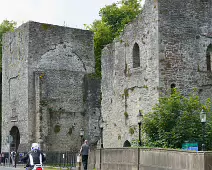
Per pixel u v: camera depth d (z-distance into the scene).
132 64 33.88
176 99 27.86
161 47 30.95
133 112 33.44
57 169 35.22
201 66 31.88
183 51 31.45
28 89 46.72
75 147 47.69
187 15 31.84
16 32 49.41
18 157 45.00
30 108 46.56
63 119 47.50
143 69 32.44
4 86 51.12
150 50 31.67
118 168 23.19
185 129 26.69
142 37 32.72
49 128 46.38
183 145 26.27
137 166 21.28
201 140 26.55
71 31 49.41
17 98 48.47
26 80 47.03
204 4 32.44
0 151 54.94
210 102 29.25
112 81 36.53
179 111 27.56
